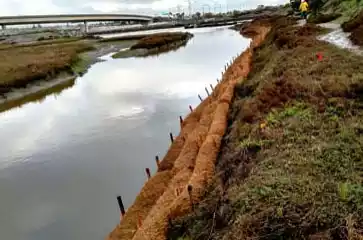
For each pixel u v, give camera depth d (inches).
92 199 505.7
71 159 651.5
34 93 1240.8
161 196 396.2
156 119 837.2
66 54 1888.5
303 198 233.5
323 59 617.0
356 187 238.7
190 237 265.0
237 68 948.6
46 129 842.2
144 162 606.2
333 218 210.8
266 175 283.0
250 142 370.9
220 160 402.3
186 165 457.7
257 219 225.9
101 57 2222.0
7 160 671.1
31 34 5142.7
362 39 738.2
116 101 1050.1
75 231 437.1
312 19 1467.8
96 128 816.3
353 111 386.0
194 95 1031.0
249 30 2778.1
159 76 1391.5
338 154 294.2
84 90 1251.8
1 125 904.3
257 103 495.5
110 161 623.8
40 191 542.0
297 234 209.6
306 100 445.4
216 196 299.9
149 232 300.8
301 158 298.8
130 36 3403.1
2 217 476.1
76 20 5098.4
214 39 2797.7
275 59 793.6
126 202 487.2
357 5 1235.9
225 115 565.3
